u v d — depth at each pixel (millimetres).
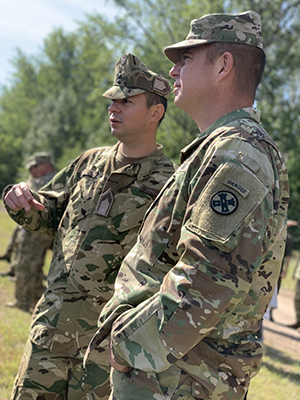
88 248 2377
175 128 15406
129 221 2393
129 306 1593
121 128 2463
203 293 1347
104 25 19047
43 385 2273
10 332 4773
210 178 1416
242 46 1596
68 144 43531
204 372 1451
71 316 2330
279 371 5293
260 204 1378
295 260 20125
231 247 1337
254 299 1510
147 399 1488
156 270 1606
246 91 1626
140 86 2428
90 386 2246
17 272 6016
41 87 51500
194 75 1653
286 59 17578
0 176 50594
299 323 8125
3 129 53469
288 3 17219
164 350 1414
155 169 2480
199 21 1643
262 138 1498
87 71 44281
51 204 2598
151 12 18047
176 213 1567
